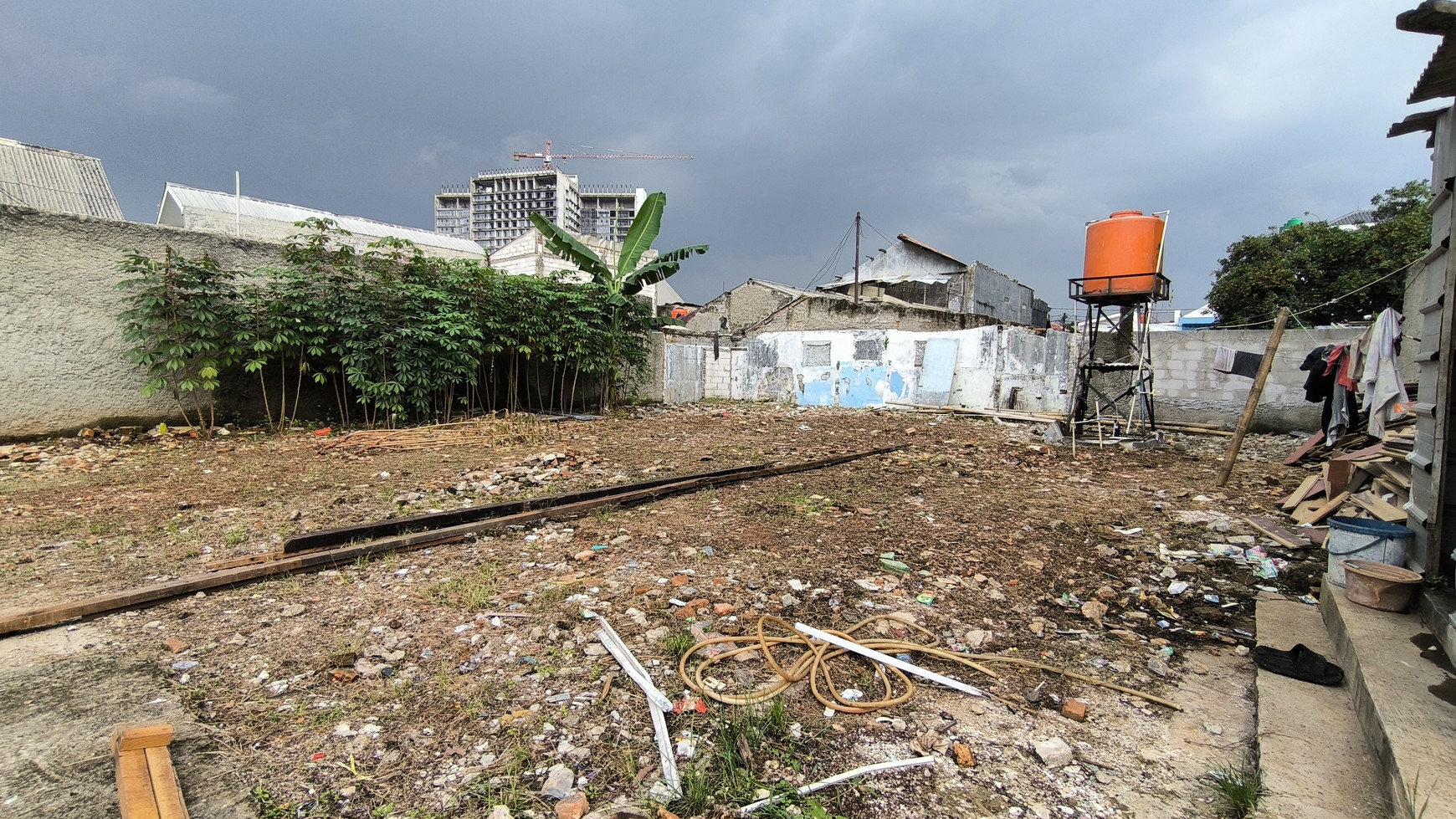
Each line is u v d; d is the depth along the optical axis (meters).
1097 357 13.48
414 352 9.46
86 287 7.62
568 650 2.91
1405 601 3.03
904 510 5.57
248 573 3.59
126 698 2.45
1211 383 12.12
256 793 1.96
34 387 7.28
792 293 24.53
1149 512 5.73
